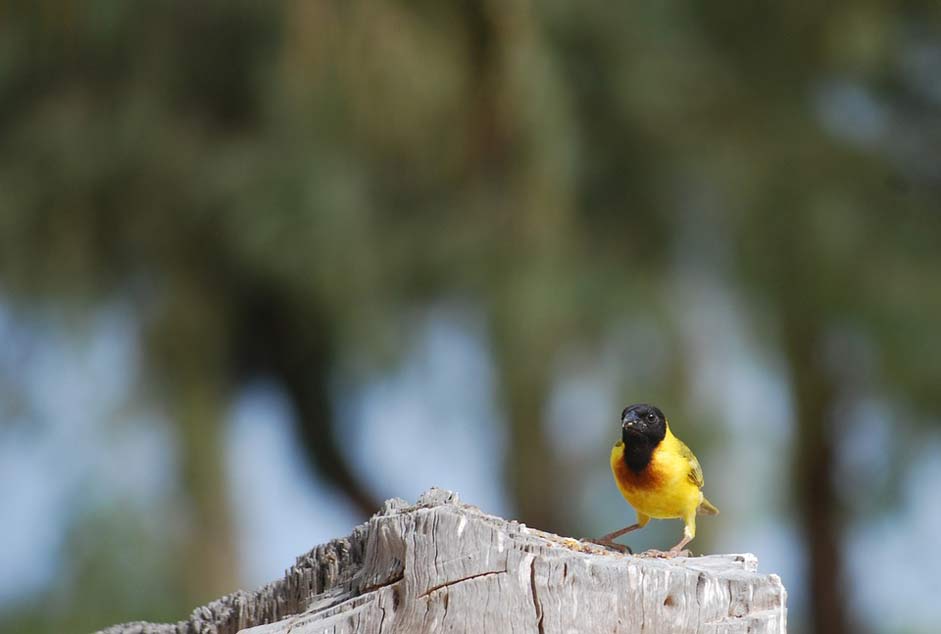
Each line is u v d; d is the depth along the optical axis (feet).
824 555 53.93
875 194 50.83
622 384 48.70
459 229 48.11
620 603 13.92
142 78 49.83
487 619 13.92
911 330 49.01
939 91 51.70
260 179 47.44
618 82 49.21
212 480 48.42
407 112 47.32
